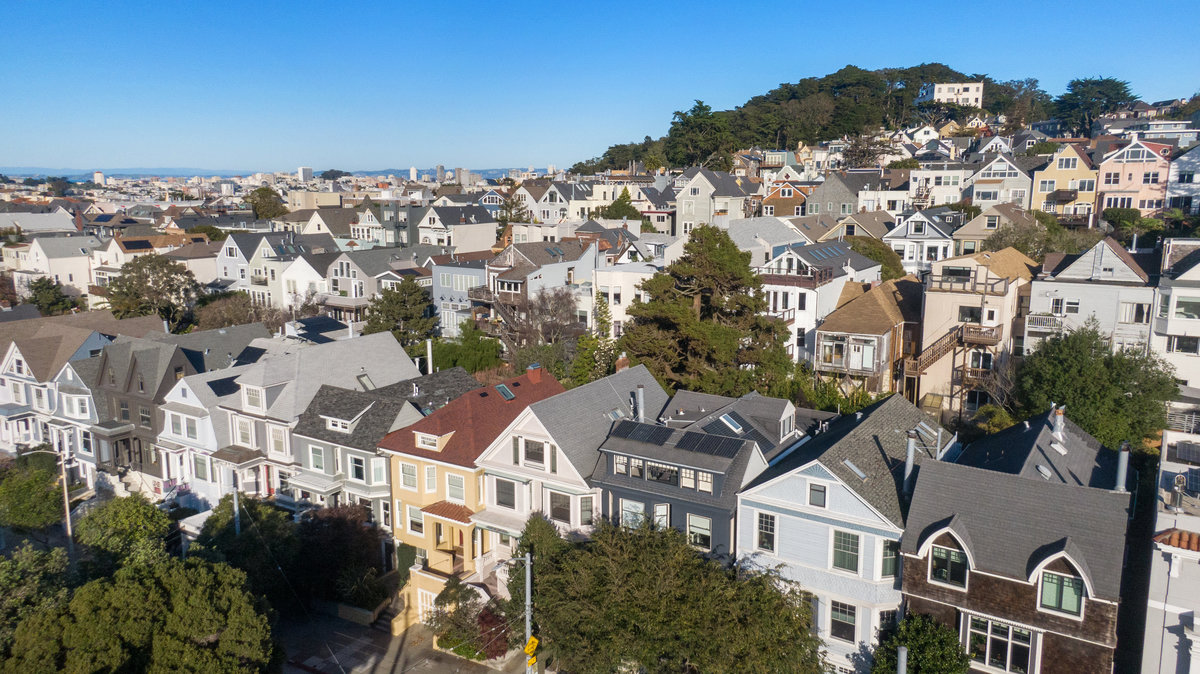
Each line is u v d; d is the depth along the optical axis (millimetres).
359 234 113375
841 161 138375
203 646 24953
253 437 44219
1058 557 23656
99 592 24188
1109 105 151625
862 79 175875
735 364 48156
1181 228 69625
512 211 116375
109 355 50281
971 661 25875
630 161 171250
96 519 36781
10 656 23406
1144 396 37531
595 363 55281
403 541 38000
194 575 25875
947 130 157375
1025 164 95688
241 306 78062
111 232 134625
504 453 34688
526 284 65812
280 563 36188
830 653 28500
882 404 35312
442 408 38250
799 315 54188
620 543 29250
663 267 63875
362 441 39188
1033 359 41062
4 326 60188
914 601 26641
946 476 27094
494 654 32125
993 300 47094
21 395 57188
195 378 45938
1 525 44406
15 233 125312
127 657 23156
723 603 26750
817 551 28359
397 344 50406
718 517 30062
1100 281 44562
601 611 27500
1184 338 42250
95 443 50844
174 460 47812
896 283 55906
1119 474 26109
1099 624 23328
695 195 99500
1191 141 101500
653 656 26469
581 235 81562
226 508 37688
